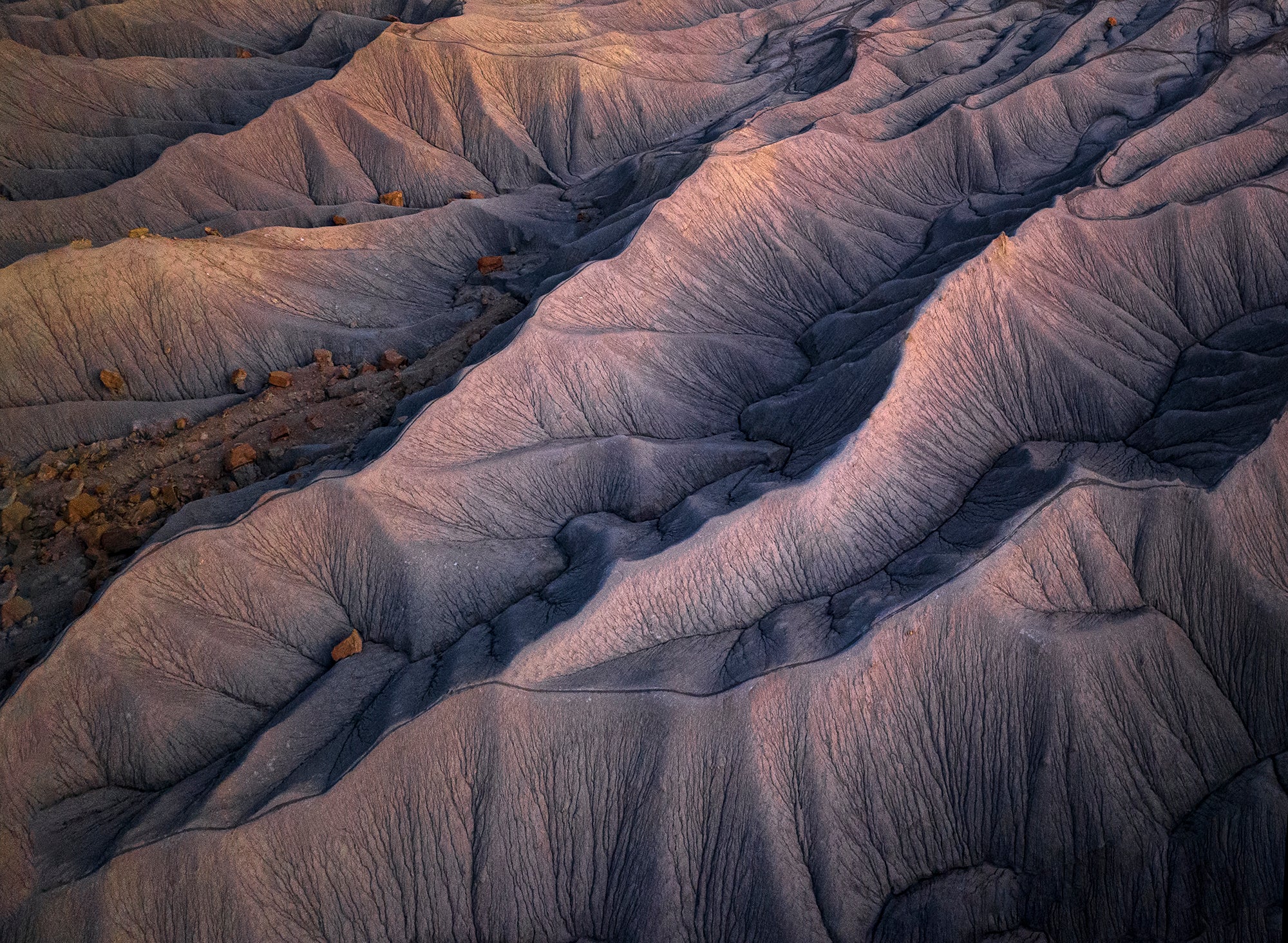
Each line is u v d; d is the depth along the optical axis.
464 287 35.00
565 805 17.88
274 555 21.86
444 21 43.59
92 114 42.78
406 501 22.64
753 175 32.62
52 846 17.72
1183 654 18.69
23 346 28.25
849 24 47.81
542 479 24.00
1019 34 45.00
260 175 38.81
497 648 19.30
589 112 42.03
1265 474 20.02
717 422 26.86
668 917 17.05
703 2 52.69
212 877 16.55
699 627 19.67
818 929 16.75
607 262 28.78
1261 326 26.61
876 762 17.81
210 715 19.89
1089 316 26.39
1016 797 17.83
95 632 19.77
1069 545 19.33
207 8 53.06
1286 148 32.28
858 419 22.84
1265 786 17.55
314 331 31.22
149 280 29.73
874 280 32.00
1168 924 17.05
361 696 19.84
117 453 27.20
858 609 18.80
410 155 39.69
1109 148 33.81
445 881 17.66
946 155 36.78
